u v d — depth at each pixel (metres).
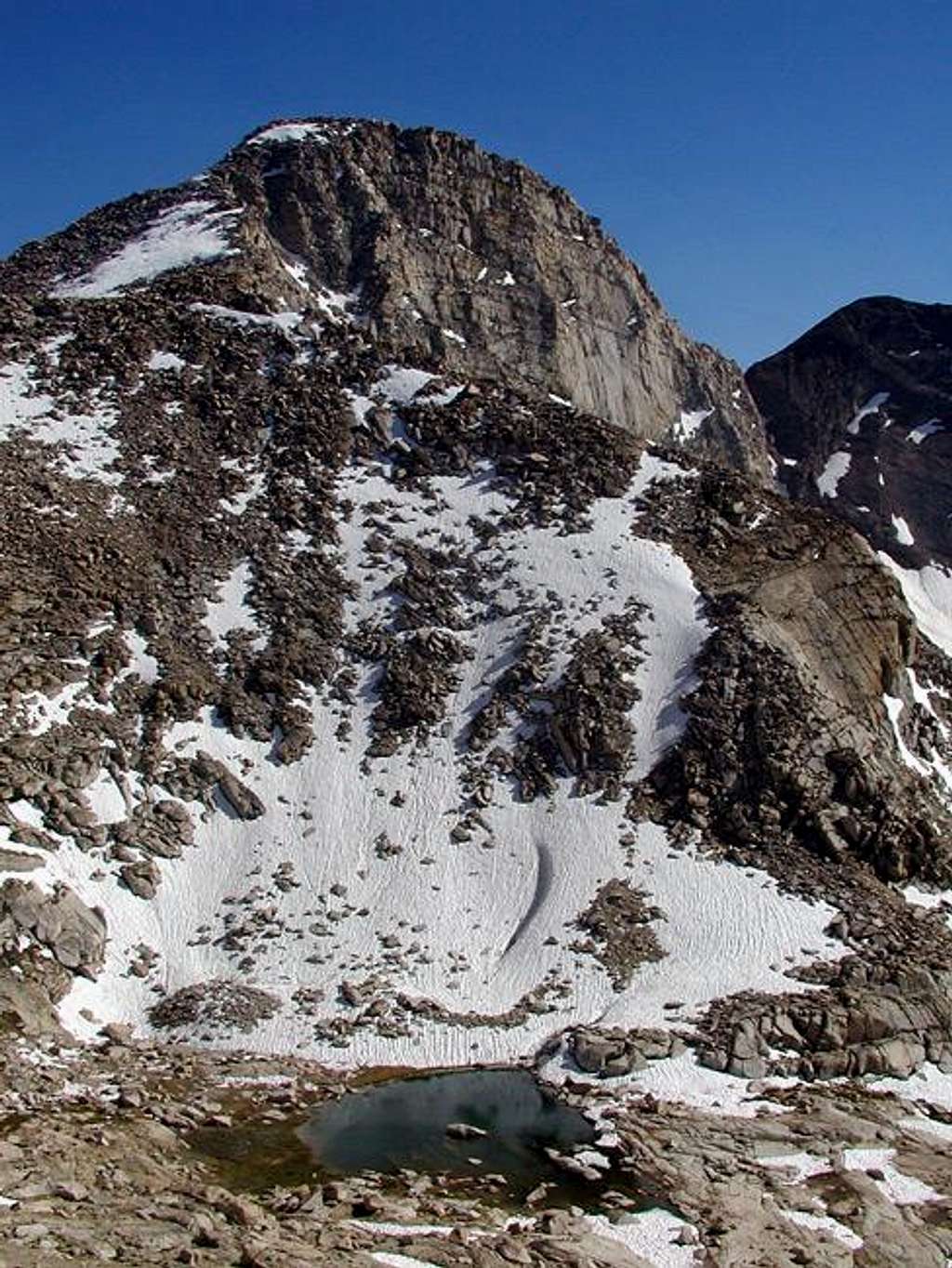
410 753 67.62
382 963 56.12
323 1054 50.34
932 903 63.16
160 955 55.50
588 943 57.06
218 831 62.06
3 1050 45.44
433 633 74.00
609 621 73.69
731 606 74.31
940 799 73.81
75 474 80.56
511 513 82.69
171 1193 34.94
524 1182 39.56
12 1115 39.38
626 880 60.44
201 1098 44.69
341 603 76.31
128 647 69.12
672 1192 39.25
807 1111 46.66
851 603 79.81
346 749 67.62
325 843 62.44
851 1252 37.00
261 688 69.75
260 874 60.34
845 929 58.28
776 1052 50.69
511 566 78.44
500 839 63.31
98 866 57.41
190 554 77.38
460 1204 37.31
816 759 66.69
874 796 66.06
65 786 59.75
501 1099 46.81
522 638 73.38
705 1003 53.12
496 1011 53.97
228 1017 51.84
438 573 78.31
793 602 76.94
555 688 69.75
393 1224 35.22
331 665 72.56
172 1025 51.78
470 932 58.62
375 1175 39.00
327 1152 41.09
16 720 61.56
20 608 68.25
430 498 84.44
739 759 66.25
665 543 79.69
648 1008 53.09
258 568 77.44
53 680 64.56
